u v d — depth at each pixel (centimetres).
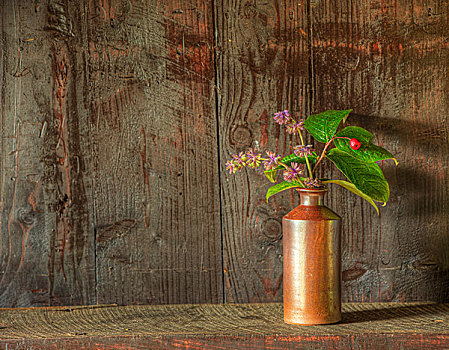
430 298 154
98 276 155
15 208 154
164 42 153
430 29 152
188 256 155
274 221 155
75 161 154
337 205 154
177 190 154
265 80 153
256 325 143
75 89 153
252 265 155
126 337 139
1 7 152
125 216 154
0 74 153
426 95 153
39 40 153
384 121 153
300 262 142
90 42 153
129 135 154
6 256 154
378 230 154
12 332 142
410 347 138
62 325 145
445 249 154
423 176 154
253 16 153
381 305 153
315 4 152
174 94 153
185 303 155
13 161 154
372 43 152
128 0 152
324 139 141
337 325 142
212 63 153
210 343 139
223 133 154
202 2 152
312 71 153
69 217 154
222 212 154
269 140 154
